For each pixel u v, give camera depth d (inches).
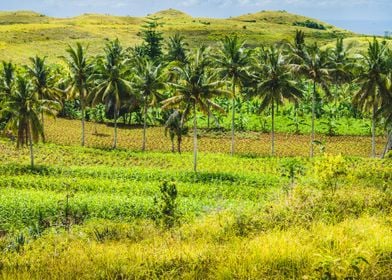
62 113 3742.6
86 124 3447.3
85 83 2696.9
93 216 1445.6
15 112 2110.0
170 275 396.2
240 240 546.9
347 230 507.5
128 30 7470.5
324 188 823.1
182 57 4409.5
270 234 528.7
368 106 2406.5
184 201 1533.0
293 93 2522.1
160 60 4419.3
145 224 888.3
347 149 2773.1
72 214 1466.5
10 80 2635.3
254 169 2233.0
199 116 3430.1
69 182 1870.1
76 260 458.0
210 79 2239.2
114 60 2642.7
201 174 2046.0
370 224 527.8
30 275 413.1
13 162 2269.9
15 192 1692.9
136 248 527.5
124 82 2615.7
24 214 1450.5
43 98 2738.7
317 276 354.0
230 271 378.3
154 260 435.2
